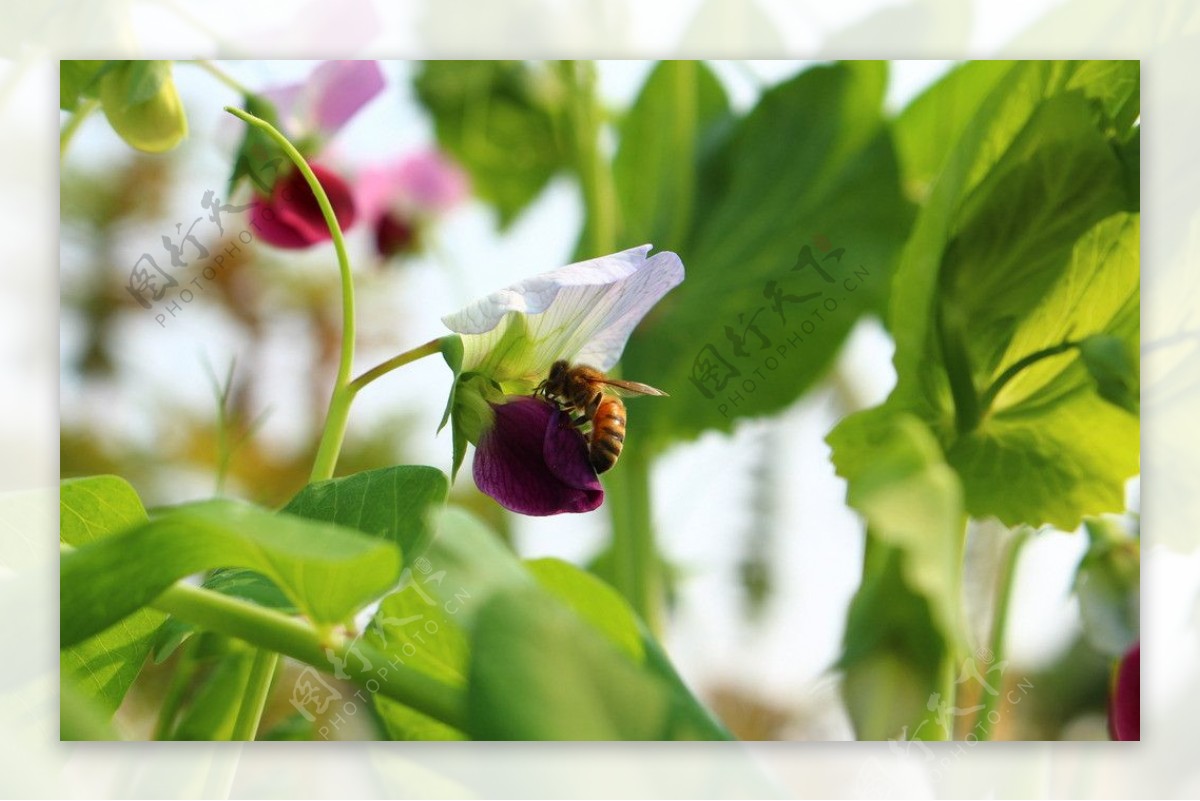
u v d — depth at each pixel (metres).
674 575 0.48
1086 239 0.44
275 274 0.48
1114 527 0.45
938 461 0.41
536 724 0.38
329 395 0.48
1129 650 0.45
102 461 0.47
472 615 0.39
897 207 0.48
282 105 0.47
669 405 0.48
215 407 0.47
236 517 0.38
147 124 0.44
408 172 0.48
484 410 0.43
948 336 0.44
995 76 0.47
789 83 0.48
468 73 0.48
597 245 0.47
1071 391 0.44
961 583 0.41
